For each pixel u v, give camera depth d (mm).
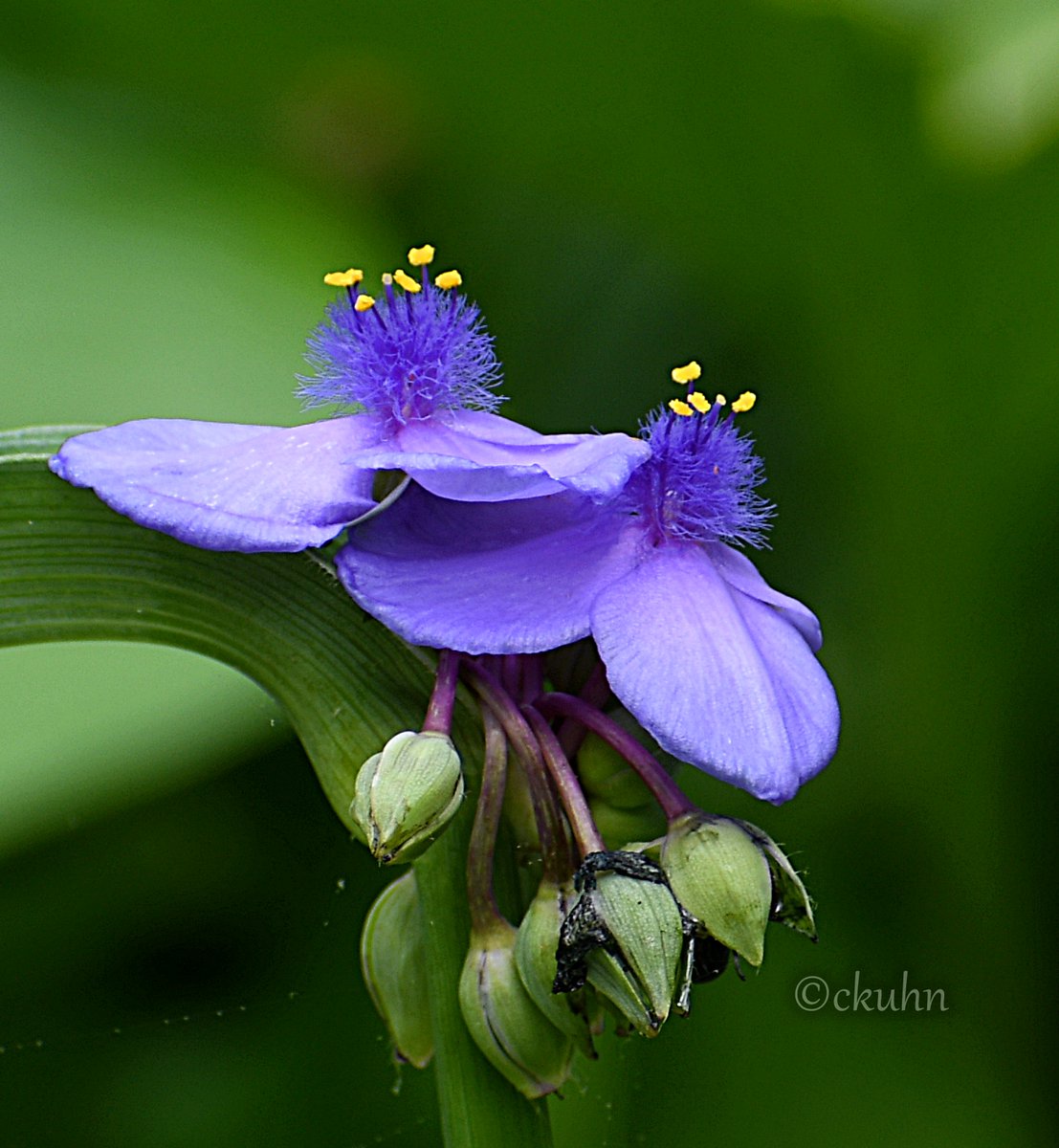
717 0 312
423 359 253
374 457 241
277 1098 328
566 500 248
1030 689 346
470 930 250
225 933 339
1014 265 323
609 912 238
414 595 243
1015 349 334
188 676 305
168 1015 334
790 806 344
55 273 326
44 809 298
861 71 313
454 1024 250
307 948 340
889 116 316
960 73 310
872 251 339
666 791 242
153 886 337
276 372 325
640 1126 330
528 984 242
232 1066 331
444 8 330
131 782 301
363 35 337
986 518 349
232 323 329
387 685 253
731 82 325
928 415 349
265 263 345
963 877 344
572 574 245
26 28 352
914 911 344
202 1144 322
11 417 310
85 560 253
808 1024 338
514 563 245
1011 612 348
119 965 334
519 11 319
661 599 242
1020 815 343
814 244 348
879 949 341
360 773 242
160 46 354
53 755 299
